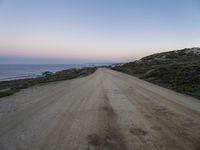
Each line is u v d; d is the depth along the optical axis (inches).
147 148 184.7
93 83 844.6
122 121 274.1
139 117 293.7
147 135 219.1
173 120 276.8
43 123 265.0
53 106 374.3
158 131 232.4
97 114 313.3
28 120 279.7
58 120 279.3
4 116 302.7
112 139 208.1
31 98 471.5
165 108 353.7
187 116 297.1
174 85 706.2
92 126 252.1
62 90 620.1
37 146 190.2
